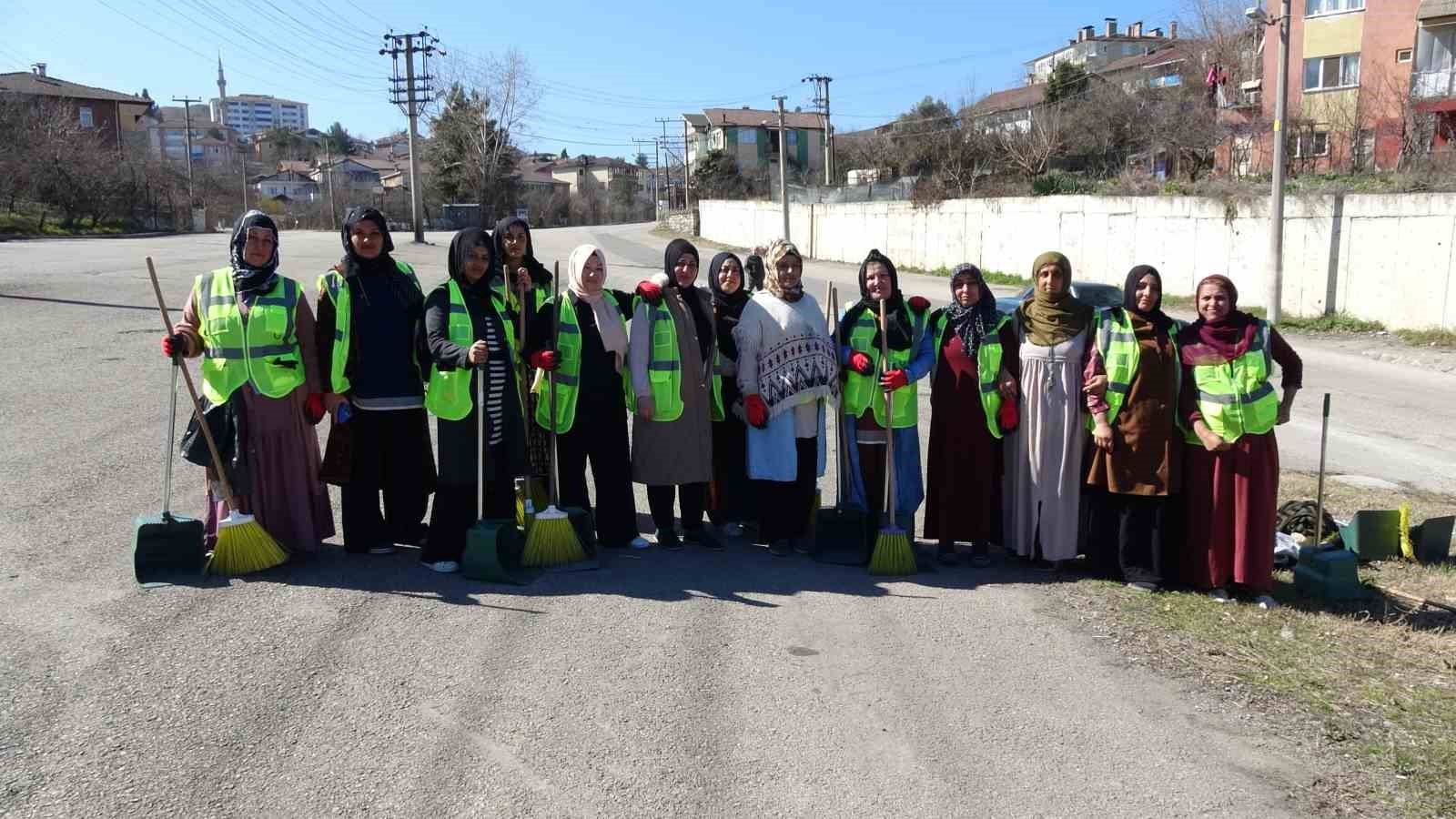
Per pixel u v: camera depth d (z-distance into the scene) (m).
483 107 65.62
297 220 64.19
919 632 4.69
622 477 5.70
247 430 5.04
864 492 5.82
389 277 5.19
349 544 5.36
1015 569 5.70
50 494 6.14
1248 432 5.14
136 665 3.99
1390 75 30.30
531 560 5.32
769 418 5.50
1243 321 5.16
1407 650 4.76
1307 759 3.65
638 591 5.07
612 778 3.36
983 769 3.50
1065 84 48.91
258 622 4.46
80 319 13.63
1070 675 4.27
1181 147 31.14
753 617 4.79
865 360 5.61
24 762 3.29
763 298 5.55
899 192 36.94
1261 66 35.81
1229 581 5.36
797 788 3.35
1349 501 7.58
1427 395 13.25
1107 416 5.28
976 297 5.58
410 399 5.29
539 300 5.70
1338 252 19.02
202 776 3.26
